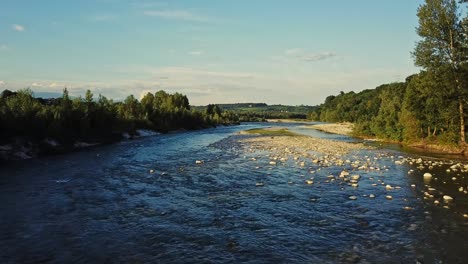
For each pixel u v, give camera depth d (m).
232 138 72.44
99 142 59.47
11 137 42.91
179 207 19.98
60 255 13.56
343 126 129.50
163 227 16.69
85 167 33.81
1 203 20.75
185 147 53.44
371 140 66.69
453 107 43.88
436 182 25.62
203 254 13.62
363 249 14.03
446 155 41.16
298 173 29.73
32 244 14.62
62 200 21.50
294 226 16.70
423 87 47.09
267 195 22.45
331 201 20.86
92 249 14.12
